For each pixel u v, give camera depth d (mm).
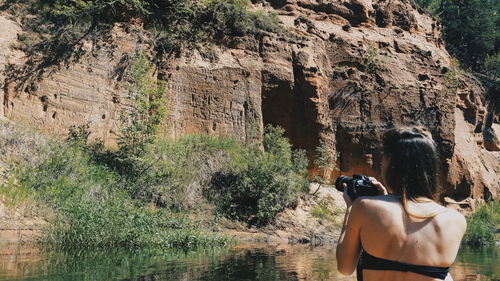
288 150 16438
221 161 14992
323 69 19938
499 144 28219
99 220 9047
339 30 21688
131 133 13750
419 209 2039
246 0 19219
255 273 6188
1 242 8109
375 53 21156
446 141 22016
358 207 2092
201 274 5887
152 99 15812
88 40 15422
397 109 20969
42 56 14414
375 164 19594
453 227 2008
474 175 24375
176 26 17531
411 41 23953
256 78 17969
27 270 5484
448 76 23562
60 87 14352
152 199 12805
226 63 17688
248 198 13883
